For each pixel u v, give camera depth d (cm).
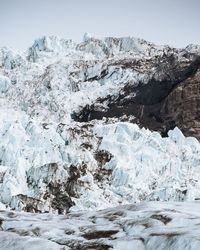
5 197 14875
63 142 18850
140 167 17362
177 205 9256
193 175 17450
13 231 7500
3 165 17550
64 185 15688
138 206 9444
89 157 17575
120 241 6184
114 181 16712
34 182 15825
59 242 6638
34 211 14325
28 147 18238
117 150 18562
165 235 6109
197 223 7056
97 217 8906
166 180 16638
